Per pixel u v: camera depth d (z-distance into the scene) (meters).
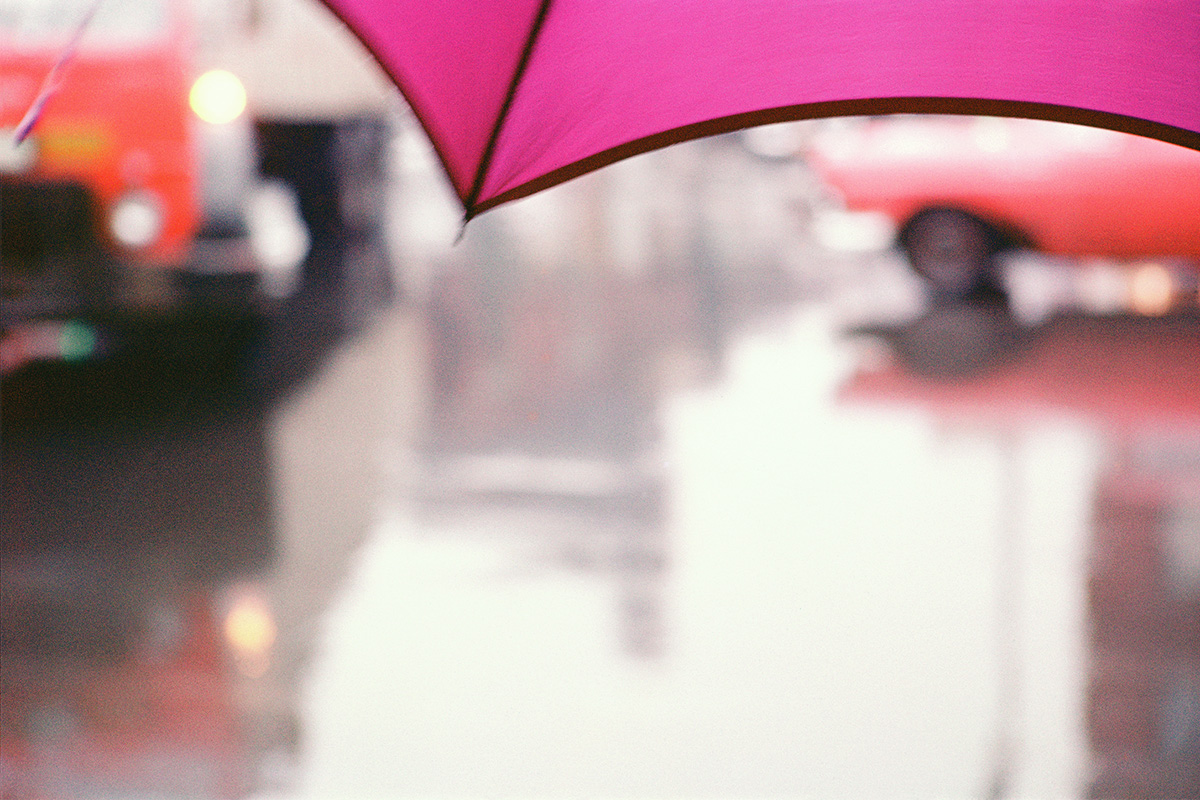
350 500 5.19
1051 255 9.23
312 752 3.30
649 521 4.98
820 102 1.40
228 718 3.48
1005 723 3.45
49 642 3.90
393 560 4.58
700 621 4.09
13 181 5.99
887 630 4.03
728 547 4.72
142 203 6.11
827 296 9.73
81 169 6.04
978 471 5.54
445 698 3.59
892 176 9.38
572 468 5.63
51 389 6.74
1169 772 3.20
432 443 5.95
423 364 7.49
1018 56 1.37
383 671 3.75
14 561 4.50
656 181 18.19
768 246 12.43
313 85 9.05
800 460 5.72
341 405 6.58
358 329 8.48
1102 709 3.53
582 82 1.43
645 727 3.44
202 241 6.20
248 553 4.61
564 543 4.76
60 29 6.02
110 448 5.78
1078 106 1.37
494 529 4.89
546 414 6.49
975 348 7.84
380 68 1.46
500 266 11.20
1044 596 4.28
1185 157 8.85
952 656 3.85
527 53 1.43
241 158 6.25
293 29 8.75
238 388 6.90
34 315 6.62
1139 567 4.51
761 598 4.27
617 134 1.44
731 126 1.41
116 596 4.23
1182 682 3.68
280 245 10.55
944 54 1.38
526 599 4.26
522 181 1.46
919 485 5.37
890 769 3.23
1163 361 7.41
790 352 7.82
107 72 6.03
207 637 3.96
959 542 4.75
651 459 5.75
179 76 6.09
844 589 4.35
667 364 7.56
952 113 1.38
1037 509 5.07
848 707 3.54
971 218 9.31
